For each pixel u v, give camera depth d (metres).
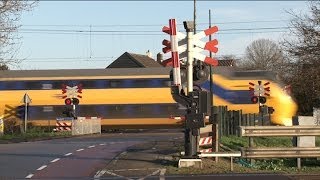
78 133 38.56
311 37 26.98
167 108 42.84
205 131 17.66
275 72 41.59
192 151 15.05
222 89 42.12
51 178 13.45
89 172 14.52
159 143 23.22
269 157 15.77
